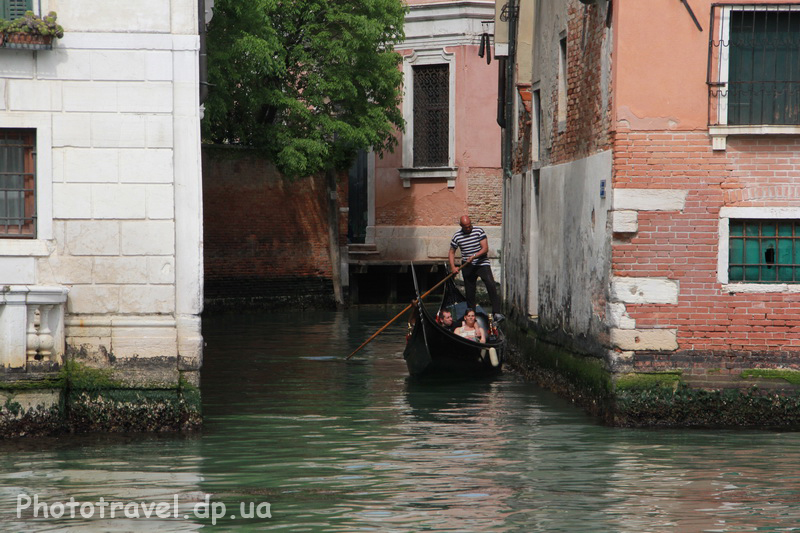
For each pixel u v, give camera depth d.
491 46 59.44
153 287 21.61
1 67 21.05
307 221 53.03
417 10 60.06
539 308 31.70
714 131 22.44
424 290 59.44
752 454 20.48
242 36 44.91
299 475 19.02
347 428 23.39
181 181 21.72
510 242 37.97
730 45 22.62
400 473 19.16
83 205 21.36
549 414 25.09
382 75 50.88
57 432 21.38
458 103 59.47
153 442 21.25
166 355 21.73
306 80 49.44
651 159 22.59
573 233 26.98
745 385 22.64
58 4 21.28
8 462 19.50
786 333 22.56
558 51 29.44
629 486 18.27
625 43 22.58
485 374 32.03
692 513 16.69
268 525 16.05
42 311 21.00
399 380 30.91
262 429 23.11
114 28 21.38
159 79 21.50
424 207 60.38
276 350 37.47
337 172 54.44
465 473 19.20
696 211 22.59
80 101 21.33
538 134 33.34
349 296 55.34
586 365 25.38
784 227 22.75
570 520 16.31
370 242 61.56
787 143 22.47
